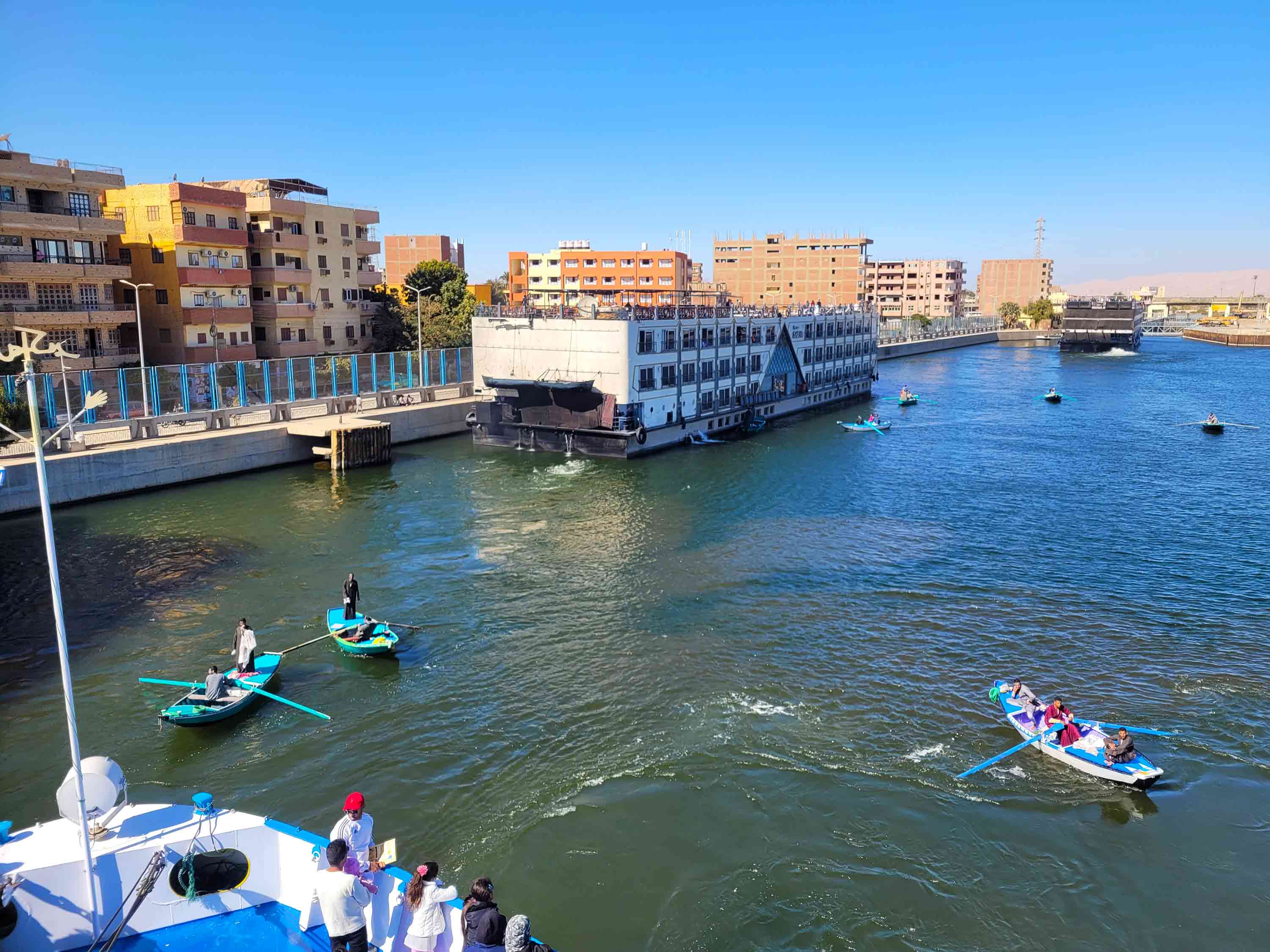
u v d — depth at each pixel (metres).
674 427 77.06
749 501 56.38
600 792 24.20
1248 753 26.41
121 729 27.23
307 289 91.50
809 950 18.80
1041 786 24.70
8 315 61.94
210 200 78.56
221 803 23.45
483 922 14.25
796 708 28.80
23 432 50.69
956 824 23.05
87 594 38.12
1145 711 28.77
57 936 13.63
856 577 41.31
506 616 36.44
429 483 60.25
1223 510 54.47
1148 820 23.30
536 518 51.44
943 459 71.69
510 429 73.50
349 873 14.19
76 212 69.00
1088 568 42.78
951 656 32.69
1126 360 178.25
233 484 58.25
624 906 19.95
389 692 29.83
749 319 89.12
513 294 194.12
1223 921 19.83
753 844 22.14
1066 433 85.50
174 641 33.59
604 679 30.80
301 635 34.31
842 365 114.31
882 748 26.50
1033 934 19.39
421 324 102.00
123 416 56.69
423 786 24.38
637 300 98.62
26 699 29.09
